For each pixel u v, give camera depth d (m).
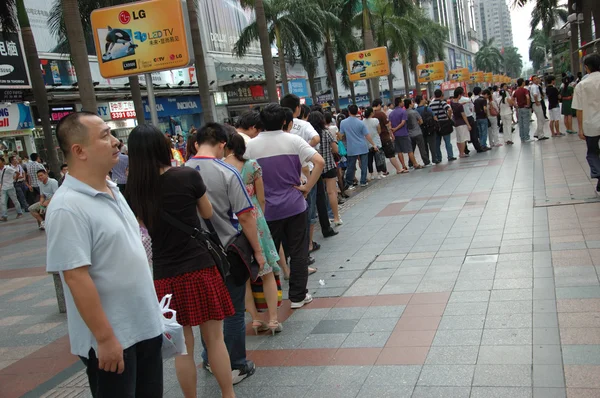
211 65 34.62
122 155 7.74
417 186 11.07
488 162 12.63
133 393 2.50
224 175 3.74
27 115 20.97
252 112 5.32
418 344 3.91
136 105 18.62
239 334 3.79
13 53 20.55
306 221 5.16
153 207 3.05
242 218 3.75
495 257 5.58
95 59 24.75
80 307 2.26
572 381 3.11
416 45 45.41
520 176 10.04
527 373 3.28
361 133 11.80
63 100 22.67
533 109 15.45
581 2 28.30
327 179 8.32
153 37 6.39
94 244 2.36
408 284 5.23
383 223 8.10
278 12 28.23
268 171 4.91
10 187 16.75
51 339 5.40
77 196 2.34
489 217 7.33
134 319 2.47
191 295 3.13
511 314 4.14
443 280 5.17
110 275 2.40
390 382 3.45
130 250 2.48
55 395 4.09
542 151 12.92
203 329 3.31
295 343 4.31
